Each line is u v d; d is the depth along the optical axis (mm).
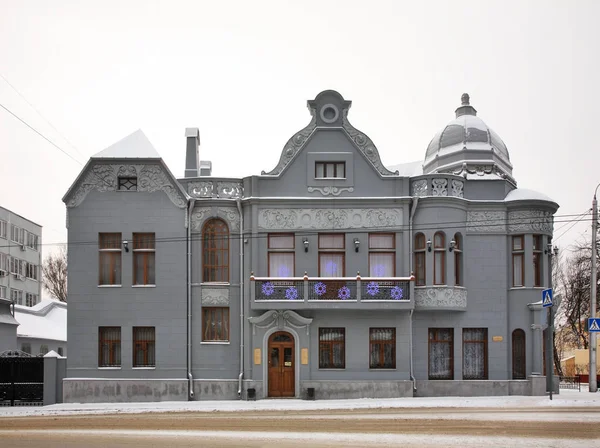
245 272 29000
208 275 29359
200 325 28891
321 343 28750
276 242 29328
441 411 22500
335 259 29391
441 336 29516
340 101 29891
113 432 18188
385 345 28844
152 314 28781
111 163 29297
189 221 29234
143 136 30266
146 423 20188
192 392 28375
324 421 19953
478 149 32094
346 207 29281
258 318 28234
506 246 29969
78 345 28641
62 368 28469
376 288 28016
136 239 29297
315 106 29875
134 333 28875
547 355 28984
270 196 29328
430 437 16531
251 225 28984
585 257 45062
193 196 29625
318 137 29734
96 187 29250
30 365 27969
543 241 29953
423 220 29219
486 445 15352
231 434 17422
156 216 29172
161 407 25031
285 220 29172
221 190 29734
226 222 29469
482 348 29625
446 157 32781
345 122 29828
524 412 21922
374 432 17484
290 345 28625
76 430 18797
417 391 28891
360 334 28609
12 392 27688
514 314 29656
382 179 29516
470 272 29781
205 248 29484
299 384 28219
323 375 28375
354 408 23859
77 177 29234
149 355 28906
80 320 28734
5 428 19578
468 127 33000
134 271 29156
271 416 21609
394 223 29141
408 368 28438
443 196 29219
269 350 28594
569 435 16844
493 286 29719
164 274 28953
